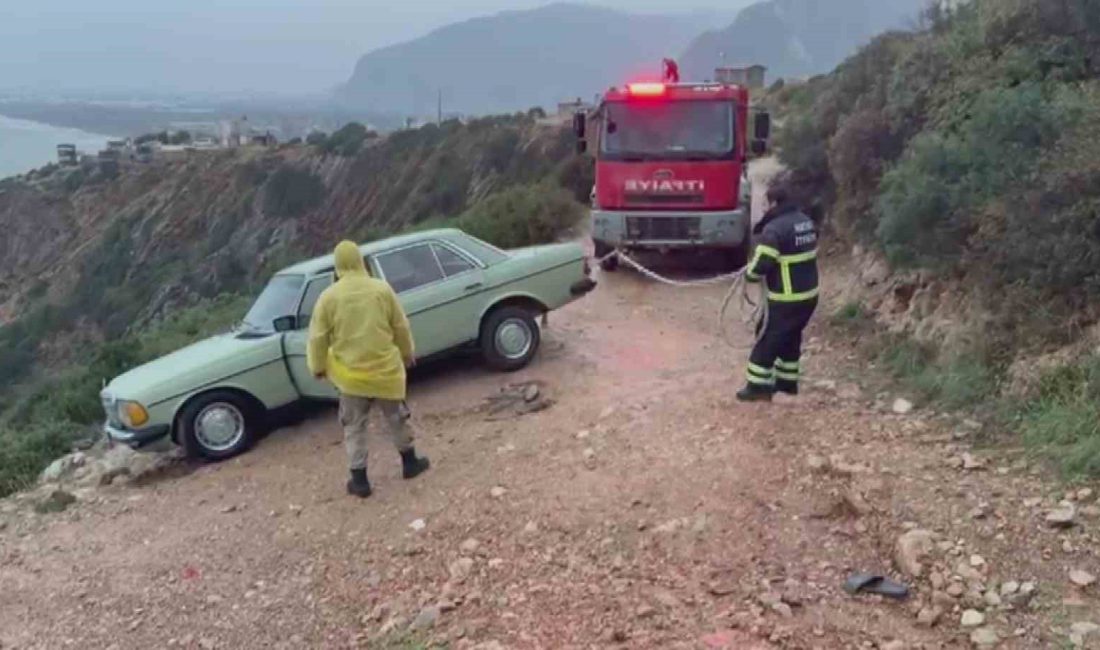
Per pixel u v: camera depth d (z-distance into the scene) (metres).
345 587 5.83
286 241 83.81
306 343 8.80
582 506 6.16
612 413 7.80
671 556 5.39
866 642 4.37
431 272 9.34
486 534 6.06
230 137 121.69
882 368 8.10
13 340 73.19
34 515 8.05
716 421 7.17
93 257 94.75
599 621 4.86
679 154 12.71
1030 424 6.00
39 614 6.07
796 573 5.02
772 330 7.40
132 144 127.56
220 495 7.71
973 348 7.13
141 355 13.91
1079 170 6.71
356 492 7.07
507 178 64.31
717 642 4.50
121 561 6.72
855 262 11.34
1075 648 4.07
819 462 6.08
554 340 10.57
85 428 11.14
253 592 5.98
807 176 14.68
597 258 14.18
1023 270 7.04
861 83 14.84
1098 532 4.81
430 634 5.03
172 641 5.51
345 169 87.50
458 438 7.90
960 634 4.34
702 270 14.06
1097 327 6.22
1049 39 9.76
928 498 5.43
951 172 8.64
